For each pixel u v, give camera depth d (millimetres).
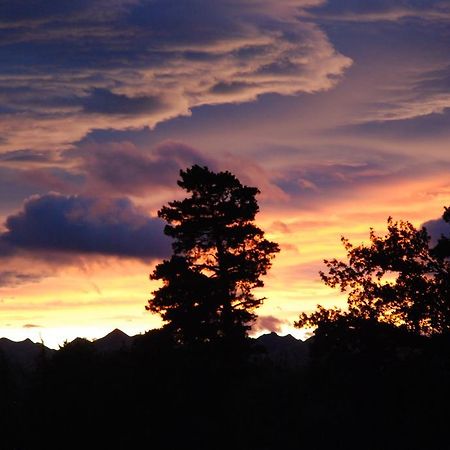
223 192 59656
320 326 47656
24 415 58125
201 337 58156
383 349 46344
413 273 47688
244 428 58344
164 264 58594
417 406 45875
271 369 65438
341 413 55844
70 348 61312
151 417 56906
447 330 45750
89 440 55344
